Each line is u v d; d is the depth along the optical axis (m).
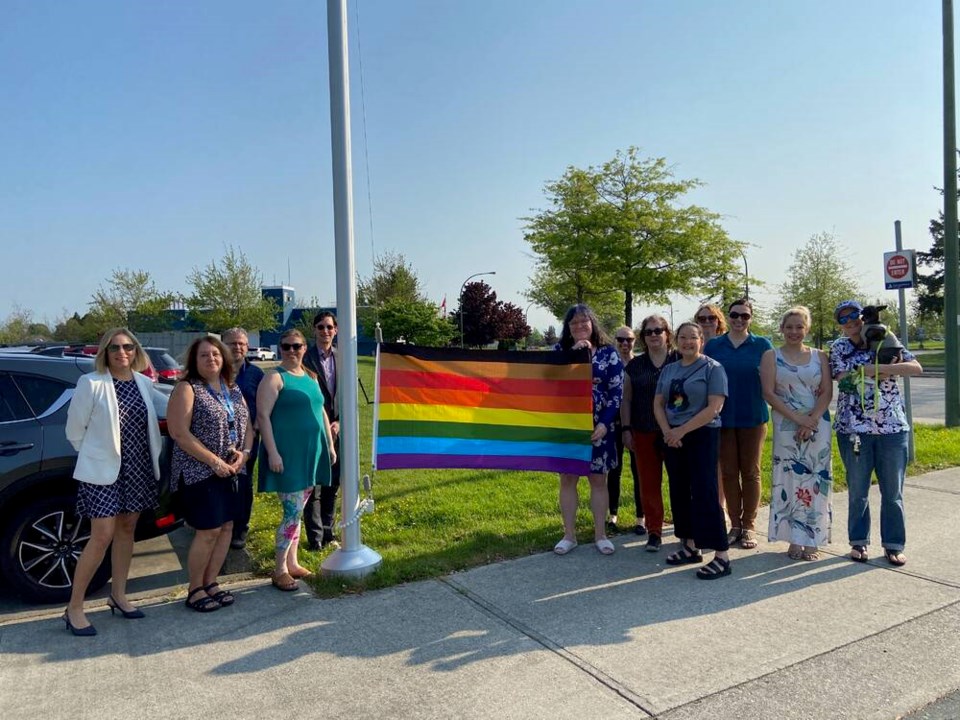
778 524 5.29
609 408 5.31
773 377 5.25
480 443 5.41
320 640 3.92
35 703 3.27
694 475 4.92
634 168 26.19
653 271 25.50
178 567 5.35
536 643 3.85
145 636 4.00
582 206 26.45
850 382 5.16
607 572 5.00
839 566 5.05
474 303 56.69
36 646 3.88
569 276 27.66
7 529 4.45
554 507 6.65
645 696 3.28
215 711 3.19
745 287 27.09
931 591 4.53
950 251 11.39
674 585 4.73
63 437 4.64
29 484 4.53
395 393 5.30
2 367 4.68
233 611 4.36
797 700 3.24
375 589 4.70
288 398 4.68
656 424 5.44
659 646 3.80
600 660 3.64
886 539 5.10
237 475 4.53
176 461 4.36
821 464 5.16
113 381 4.16
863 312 5.19
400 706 3.22
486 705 3.22
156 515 4.79
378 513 6.54
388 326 47.47
